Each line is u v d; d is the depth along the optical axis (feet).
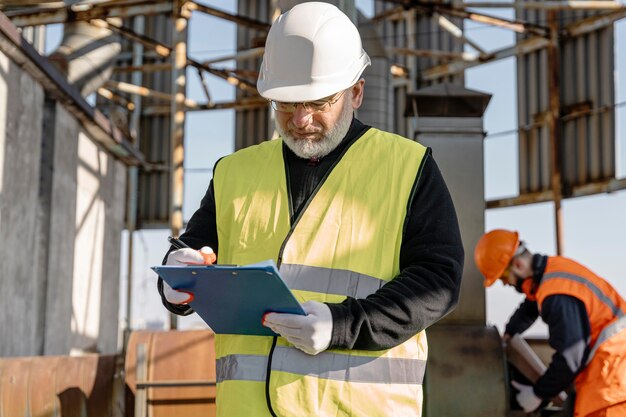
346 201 7.76
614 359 14.82
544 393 15.26
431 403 17.12
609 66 41.01
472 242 19.42
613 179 40.47
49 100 30.12
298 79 7.73
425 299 7.24
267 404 7.29
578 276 15.23
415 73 49.90
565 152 43.04
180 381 18.20
